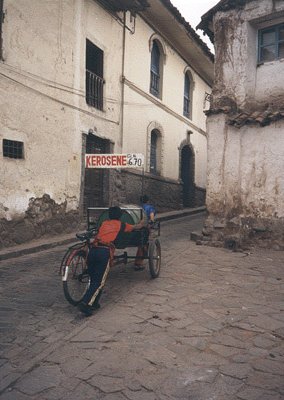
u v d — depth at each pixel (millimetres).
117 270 7316
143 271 7254
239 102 10273
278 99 10055
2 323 4668
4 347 4020
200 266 7676
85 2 11633
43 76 9945
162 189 17344
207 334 4371
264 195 9648
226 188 10125
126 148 14273
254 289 6180
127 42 14164
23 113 9289
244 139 9961
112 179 13320
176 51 18312
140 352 3910
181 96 19234
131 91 14516
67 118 10922
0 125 8625
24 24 9266
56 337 4273
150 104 16062
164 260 8172
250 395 3148
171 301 5504
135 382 3344
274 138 9531
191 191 20938
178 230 13094
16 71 9039
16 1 8992
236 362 3715
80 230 11508
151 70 16500
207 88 23219
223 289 6145
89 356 3820
